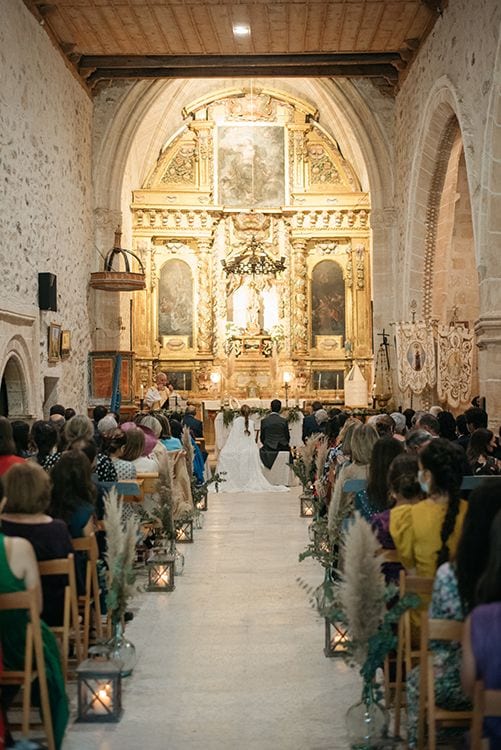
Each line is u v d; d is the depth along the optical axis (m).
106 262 18.73
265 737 4.75
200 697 5.38
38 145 14.98
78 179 18.27
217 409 23.61
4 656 4.42
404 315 18.22
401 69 18.55
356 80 19.97
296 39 17.02
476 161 12.63
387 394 19.78
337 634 6.19
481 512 3.55
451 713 3.90
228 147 25.72
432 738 3.77
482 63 12.20
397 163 19.67
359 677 5.74
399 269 19.41
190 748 4.60
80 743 4.67
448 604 3.67
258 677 5.75
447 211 17.53
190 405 16.83
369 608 4.31
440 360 14.71
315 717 5.05
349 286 25.61
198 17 15.71
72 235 17.64
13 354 13.51
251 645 6.45
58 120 16.48
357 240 25.52
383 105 20.05
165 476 8.52
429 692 3.79
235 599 7.84
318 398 25.25
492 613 3.03
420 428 8.71
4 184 12.94
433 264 18.08
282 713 5.11
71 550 5.02
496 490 3.57
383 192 20.03
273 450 16.59
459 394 14.70
